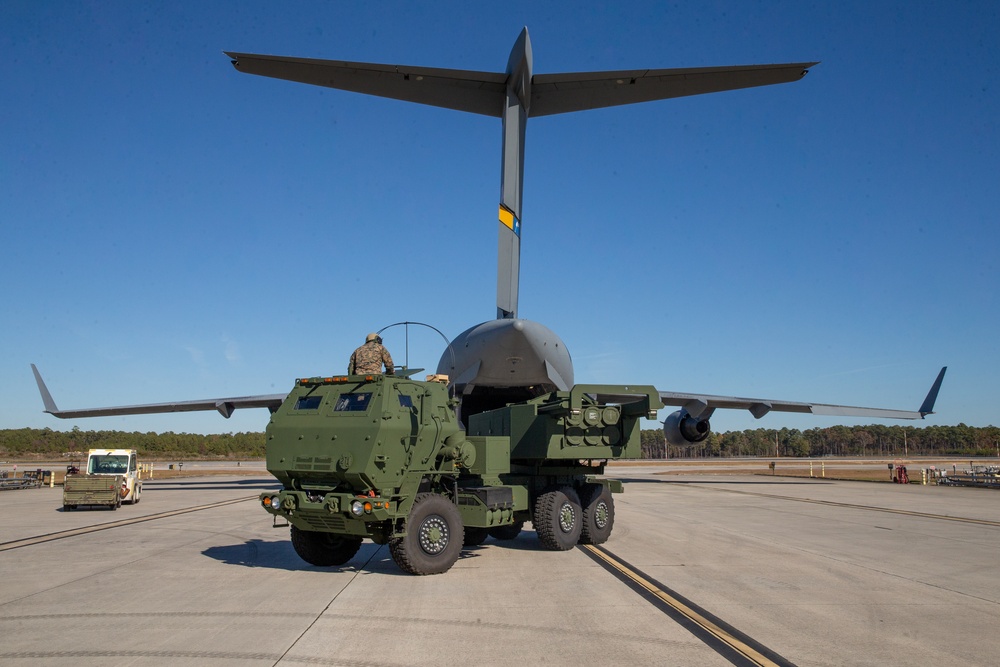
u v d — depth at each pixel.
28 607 7.16
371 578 8.95
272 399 24.73
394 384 9.11
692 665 5.25
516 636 6.05
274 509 9.41
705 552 11.27
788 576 9.07
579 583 8.58
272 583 8.57
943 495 25.72
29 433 99.12
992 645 5.86
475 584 8.52
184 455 102.88
